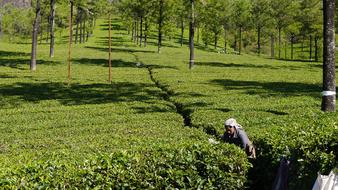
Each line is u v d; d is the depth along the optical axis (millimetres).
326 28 22500
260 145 13422
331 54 22594
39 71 49000
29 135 20297
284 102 27922
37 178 10273
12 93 34156
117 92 34219
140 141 16484
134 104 28438
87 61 60875
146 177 11102
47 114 25531
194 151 11781
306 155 11133
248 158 13258
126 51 82125
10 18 132750
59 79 42625
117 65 56281
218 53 93250
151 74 46781
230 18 98750
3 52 72875
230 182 11734
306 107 25906
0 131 21500
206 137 18156
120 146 16125
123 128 20969
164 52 83812
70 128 21453
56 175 10406
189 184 11469
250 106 26219
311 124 14359
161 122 22359
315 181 10344
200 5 57500
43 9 100000
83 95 32906
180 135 18750
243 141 13414
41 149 17219
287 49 131375
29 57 65562
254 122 20562
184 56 74625
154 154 11500
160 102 28969
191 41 52406
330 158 10430
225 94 31938
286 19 94625
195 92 32844
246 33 123125
